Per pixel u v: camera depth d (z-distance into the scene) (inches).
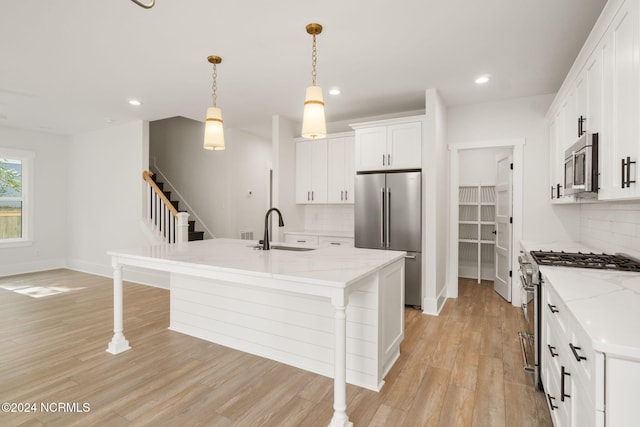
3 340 114.8
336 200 194.1
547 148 151.3
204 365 97.8
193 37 103.4
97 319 135.7
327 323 92.8
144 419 72.9
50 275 219.0
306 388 86.0
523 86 142.8
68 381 88.4
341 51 112.4
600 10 88.1
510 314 144.9
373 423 72.2
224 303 111.6
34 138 229.0
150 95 156.6
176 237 187.6
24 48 110.7
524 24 95.2
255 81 139.5
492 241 203.5
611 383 37.1
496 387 86.4
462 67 124.9
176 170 255.4
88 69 127.4
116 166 214.4
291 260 91.4
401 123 159.2
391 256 98.8
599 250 112.1
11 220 222.8
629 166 60.2
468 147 167.3
